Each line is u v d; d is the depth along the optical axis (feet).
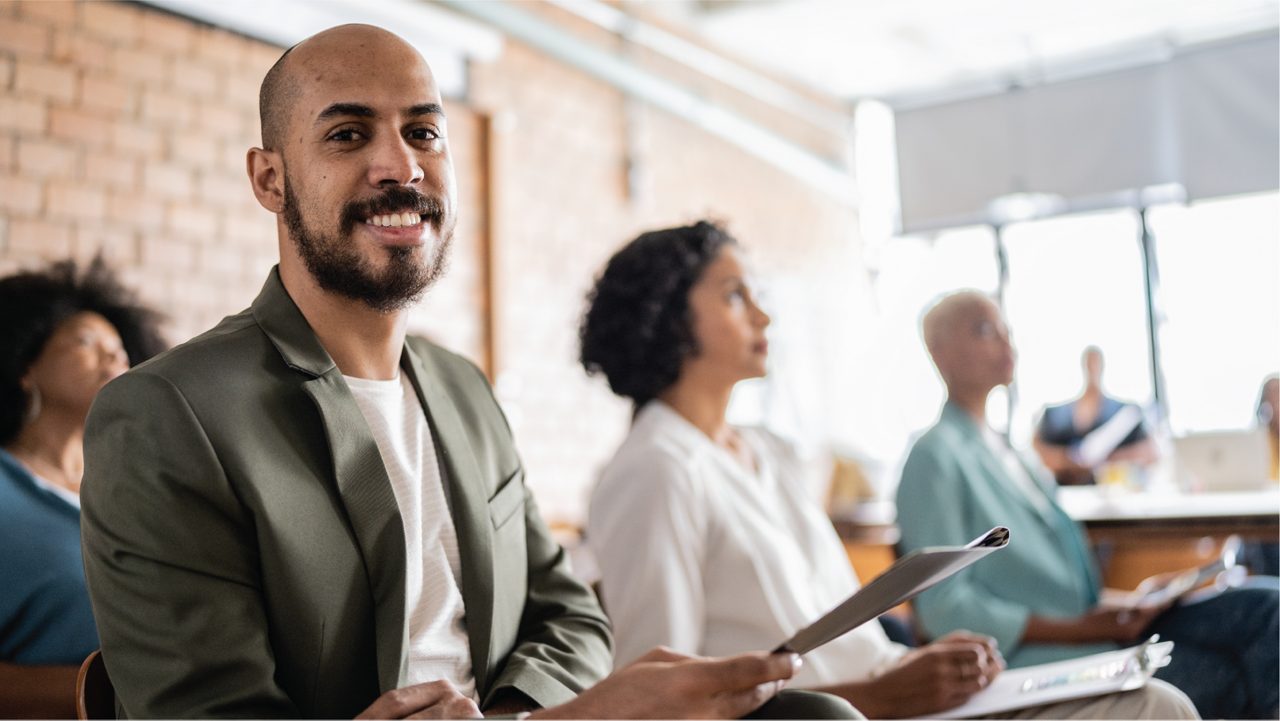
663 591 6.39
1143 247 31.76
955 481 8.88
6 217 14.44
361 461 4.36
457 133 21.27
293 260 4.63
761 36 30.53
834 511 20.51
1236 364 30.94
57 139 15.03
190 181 16.51
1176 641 8.32
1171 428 31.19
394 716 3.72
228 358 4.32
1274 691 7.91
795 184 31.83
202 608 3.95
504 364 21.80
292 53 4.64
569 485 23.16
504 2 22.04
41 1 14.94
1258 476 16.21
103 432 4.08
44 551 6.63
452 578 4.67
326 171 4.48
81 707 4.11
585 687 4.77
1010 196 27.84
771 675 3.87
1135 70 26.66
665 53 27.96
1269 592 8.19
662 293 7.46
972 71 32.63
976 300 9.60
